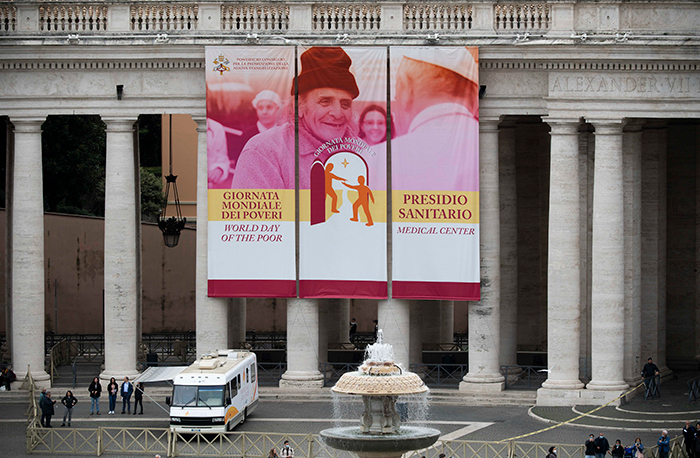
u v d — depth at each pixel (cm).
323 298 6047
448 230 5750
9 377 5906
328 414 5472
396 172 5750
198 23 5831
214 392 4997
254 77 5766
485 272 5841
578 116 5753
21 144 5934
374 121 5750
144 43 5791
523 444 4853
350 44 5750
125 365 5931
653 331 6262
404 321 5819
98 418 5462
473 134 5716
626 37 5675
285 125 5775
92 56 5831
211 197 5816
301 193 5794
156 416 5512
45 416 5206
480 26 5778
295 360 5894
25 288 5934
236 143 5788
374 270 5775
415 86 5716
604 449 4541
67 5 5866
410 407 5662
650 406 5584
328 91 5750
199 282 5925
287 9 5809
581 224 6100
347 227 5781
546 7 5772
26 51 5838
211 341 5884
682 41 5684
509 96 5809
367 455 3891
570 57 5722
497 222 5872
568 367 5750
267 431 5128
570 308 5756
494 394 5784
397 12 5769
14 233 5962
